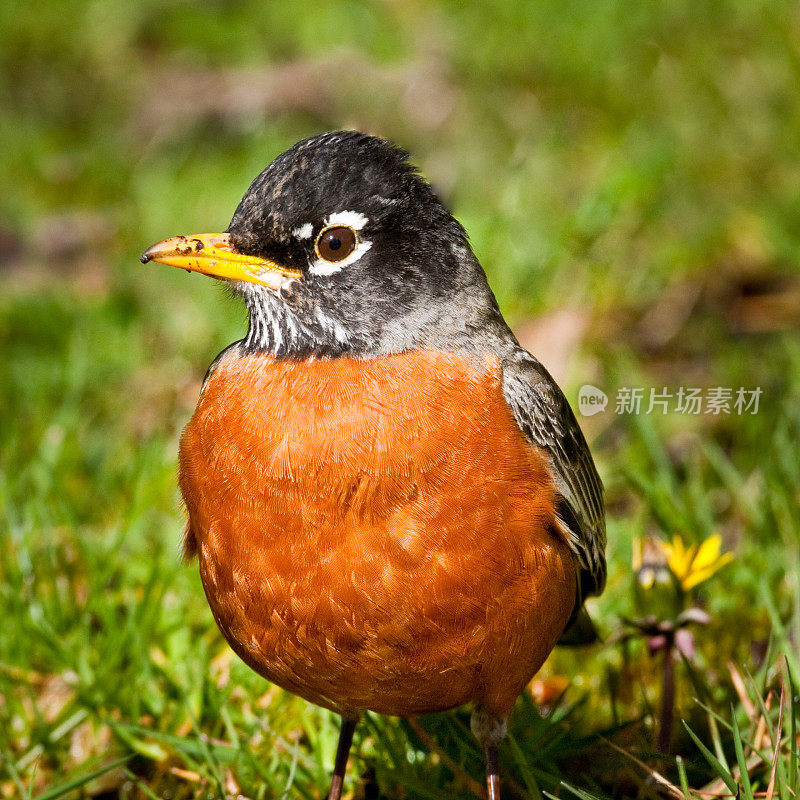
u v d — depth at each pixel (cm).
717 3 1708
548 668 928
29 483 1116
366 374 702
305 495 671
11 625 934
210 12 1988
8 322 1366
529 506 690
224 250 731
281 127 1683
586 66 1662
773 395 1173
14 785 841
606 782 808
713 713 720
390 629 677
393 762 816
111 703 873
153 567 928
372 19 1869
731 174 1457
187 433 731
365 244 723
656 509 1010
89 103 1855
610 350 1235
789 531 1000
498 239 1330
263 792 803
